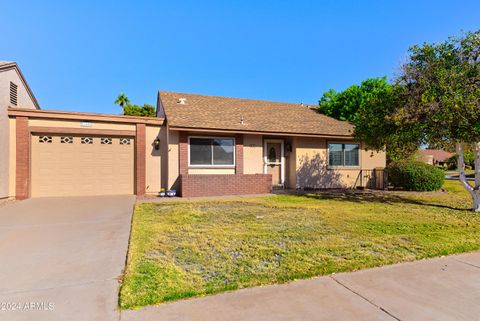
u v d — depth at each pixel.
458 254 4.15
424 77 7.34
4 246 4.43
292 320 2.41
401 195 10.99
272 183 12.79
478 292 2.95
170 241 4.73
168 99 13.36
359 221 6.30
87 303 2.68
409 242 4.70
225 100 14.93
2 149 8.75
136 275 3.31
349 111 15.29
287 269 3.53
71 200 9.16
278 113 14.37
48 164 9.90
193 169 11.12
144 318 2.43
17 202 8.73
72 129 10.04
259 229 5.56
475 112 6.53
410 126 7.93
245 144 12.16
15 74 9.87
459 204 8.74
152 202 8.97
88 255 4.03
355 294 2.90
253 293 2.92
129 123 10.73
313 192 11.84
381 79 14.72
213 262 3.79
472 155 8.69
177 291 2.91
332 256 4.02
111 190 10.60
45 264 3.68
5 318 2.41
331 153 13.66
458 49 7.16
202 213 7.19
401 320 2.42
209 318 2.43
